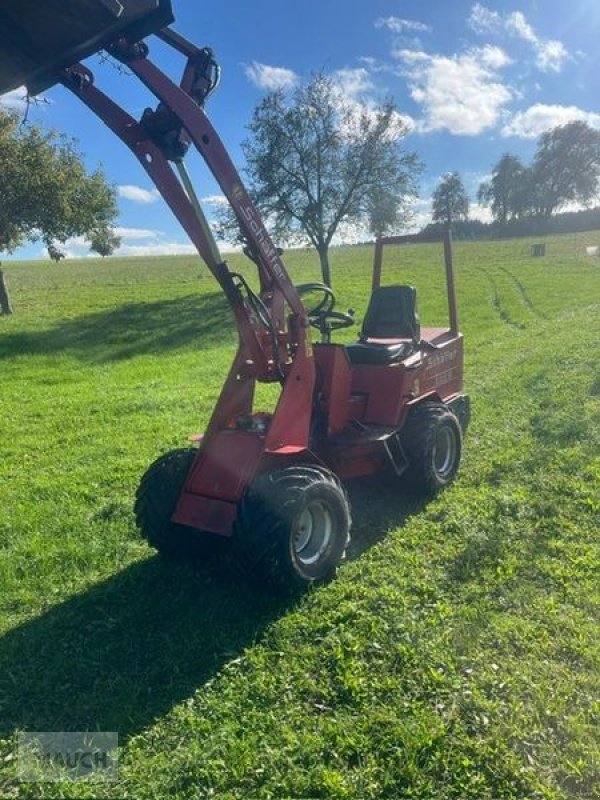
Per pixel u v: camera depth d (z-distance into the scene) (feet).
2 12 9.45
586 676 11.27
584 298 76.43
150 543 16.07
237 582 15.07
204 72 13.53
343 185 96.27
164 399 38.34
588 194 309.83
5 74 11.39
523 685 11.12
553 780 9.33
